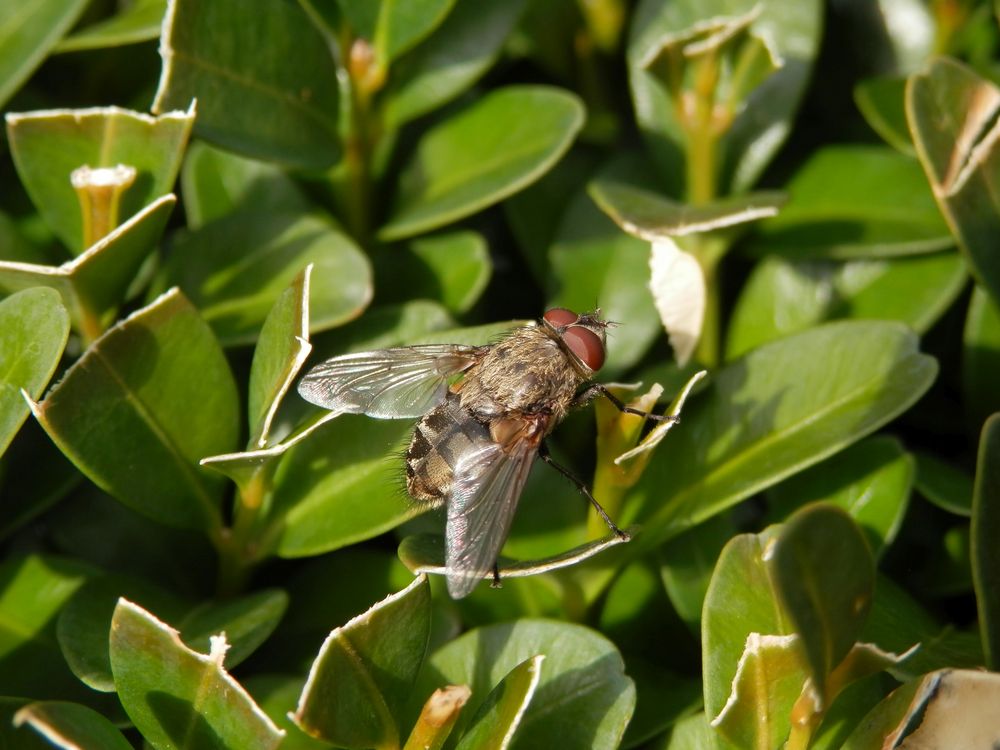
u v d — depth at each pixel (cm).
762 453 9
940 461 9
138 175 9
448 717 8
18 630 9
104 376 9
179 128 9
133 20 10
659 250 9
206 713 8
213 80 9
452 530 9
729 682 8
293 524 9
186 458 9
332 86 10
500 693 8
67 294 9
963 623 9
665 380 9
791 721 8
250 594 9
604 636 9
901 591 9
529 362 9
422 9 10
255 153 9
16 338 9
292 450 9
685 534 9
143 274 10
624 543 9
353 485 9
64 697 9
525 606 9
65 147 9
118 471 9
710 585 8
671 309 9
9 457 9
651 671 9
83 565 9
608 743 8
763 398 9
